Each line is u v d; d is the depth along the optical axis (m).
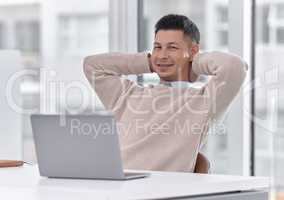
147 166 2.75
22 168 2.61
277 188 3.83
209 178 2.10
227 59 2.69
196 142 2.74
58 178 2.16
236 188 2.04
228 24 3.93
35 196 1.78
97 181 2.05
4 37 5.14
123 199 1.78
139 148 2.80
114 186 1.91
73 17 4.91
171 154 2.74
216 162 4.01
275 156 3.86
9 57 3.39
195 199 1.92
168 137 2.79
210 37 4.12
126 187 1.88
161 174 2.24
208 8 4.14
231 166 3.94
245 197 2.06
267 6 3.84
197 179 2.07
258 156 3.93
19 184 2.01
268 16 3.84
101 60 3.11
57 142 2.11
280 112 3.84
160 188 1.85
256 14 3.90
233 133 3.91
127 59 3.08
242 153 3.89
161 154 2.76
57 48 4.91
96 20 4.75
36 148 2.16
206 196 1.96
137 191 1.81
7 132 3.30
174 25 2.98
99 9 4.72
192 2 4.24
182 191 1.90
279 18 3.80
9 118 3.32
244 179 2.07
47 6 5.02
